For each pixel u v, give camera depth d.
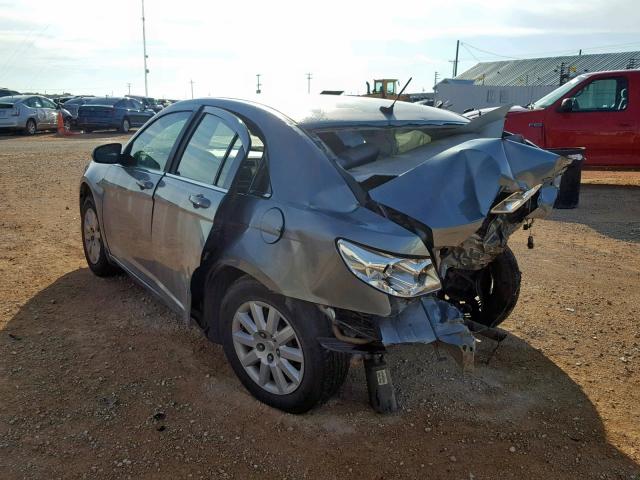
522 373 3.85
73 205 8.62
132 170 4.43
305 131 3.24
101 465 2.85
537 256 6.47
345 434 3.13
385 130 3.58
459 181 2.83
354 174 3.06
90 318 4.47
